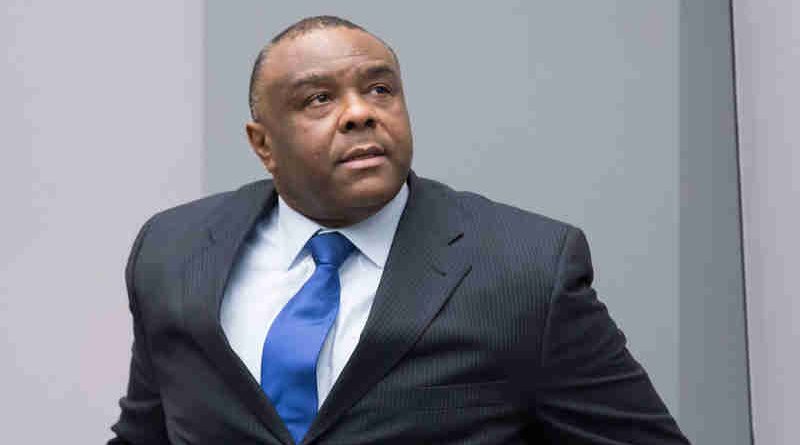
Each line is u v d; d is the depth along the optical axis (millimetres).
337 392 2941
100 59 5547
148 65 5523
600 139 5121
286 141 3092
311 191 3121
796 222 4129
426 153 5254
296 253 3287
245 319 3223
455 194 3463
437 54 5289
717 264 4988
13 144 5559
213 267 3291
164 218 3688
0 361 5492
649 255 5047
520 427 3111
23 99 5562
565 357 3061
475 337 3006
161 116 5500
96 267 5488
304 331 3084
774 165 4410
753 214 4738
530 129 5184
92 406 5465
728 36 5055
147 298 3404
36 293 5508
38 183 5539
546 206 5145
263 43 5418
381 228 3248
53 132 5547
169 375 3303
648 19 5121
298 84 3041
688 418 4957
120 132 5520
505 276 3086
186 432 3219
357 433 2947
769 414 4547
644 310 5031
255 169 5383
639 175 5078
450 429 2977
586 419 3115
